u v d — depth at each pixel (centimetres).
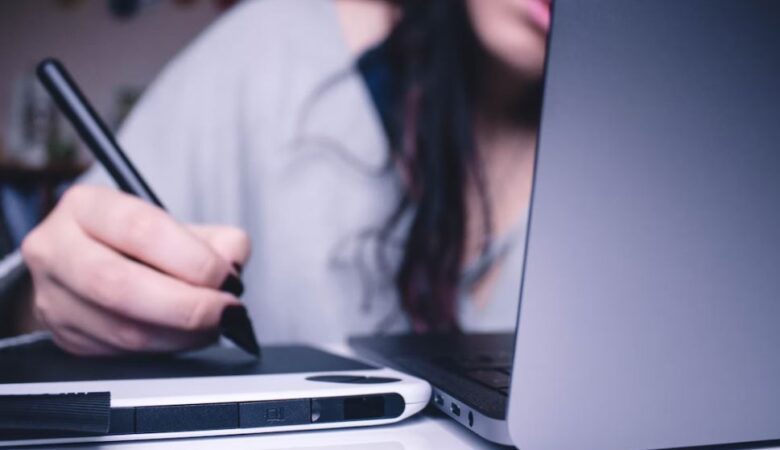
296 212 112
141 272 41
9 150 152
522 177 115
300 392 31
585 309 26
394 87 117
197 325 41
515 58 112
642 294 27
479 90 115
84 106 48
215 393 31
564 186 26
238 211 113
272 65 118
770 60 28
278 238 111
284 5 122
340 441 30
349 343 62
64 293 44
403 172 114
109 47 156
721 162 28
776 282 29
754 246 28
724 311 28
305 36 120
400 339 61
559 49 26
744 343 28
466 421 30
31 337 57
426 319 110
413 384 33
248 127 115
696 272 28
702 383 28
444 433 32
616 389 27
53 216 46
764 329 29
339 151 115
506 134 115
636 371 27
